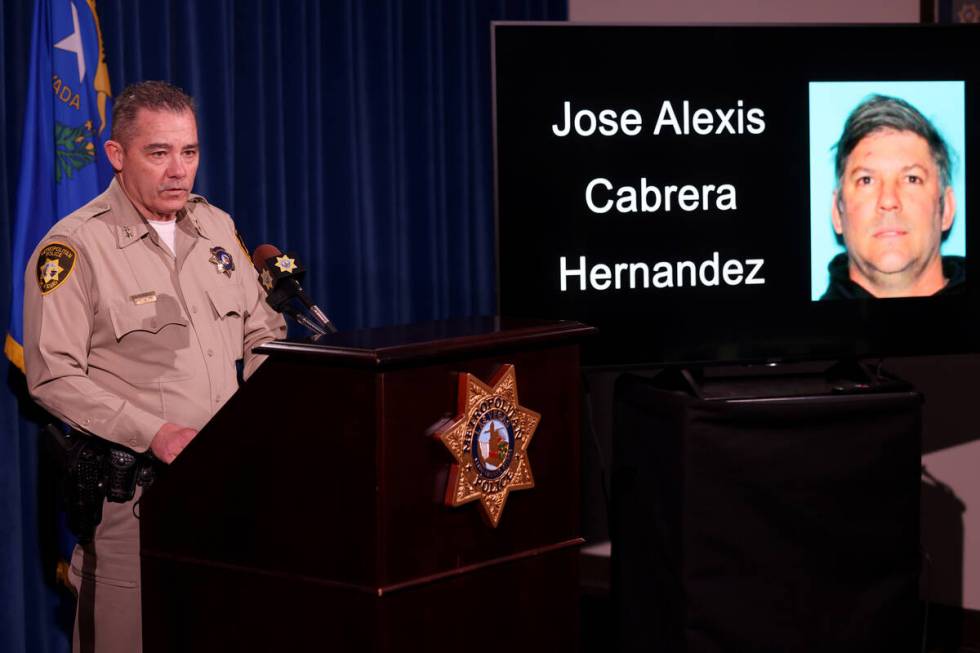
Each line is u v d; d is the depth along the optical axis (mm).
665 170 3324
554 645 1632
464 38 4098
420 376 1454
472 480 1487
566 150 3273
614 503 3408
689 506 3033
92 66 3002
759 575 3068
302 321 2221
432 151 4031
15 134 2975
